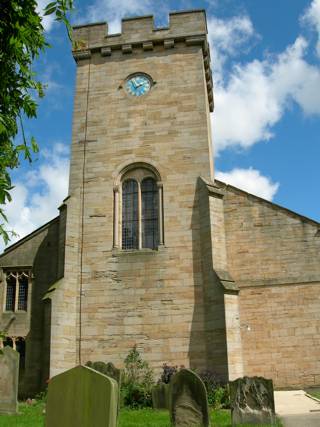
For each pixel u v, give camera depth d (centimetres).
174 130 2642
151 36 2852
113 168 2630
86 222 2534
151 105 2720
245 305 2445
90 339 2316
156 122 2677
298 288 2422
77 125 2752
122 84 2797
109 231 2498
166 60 2808
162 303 2327
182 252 2395
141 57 2839
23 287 2633
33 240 2688
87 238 2502
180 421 1302
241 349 2164
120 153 2653
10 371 1719
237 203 2602
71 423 870
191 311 2286
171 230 2442
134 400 1925
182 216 2461
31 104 898
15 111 890
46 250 2658
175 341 2253
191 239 2409
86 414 861
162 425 1377
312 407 1755
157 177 2569
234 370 2094
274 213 2550
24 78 904
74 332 2328
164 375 2062
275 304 2420
